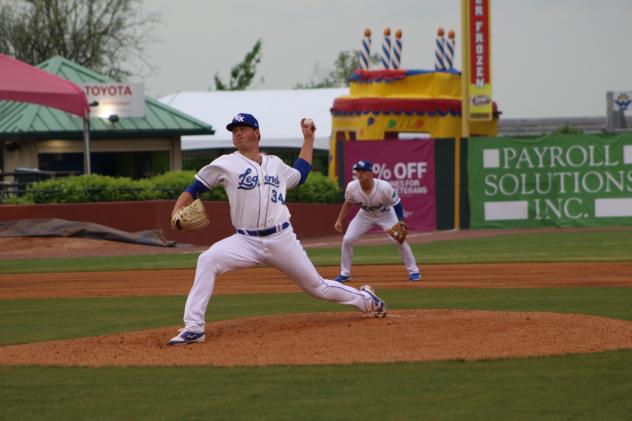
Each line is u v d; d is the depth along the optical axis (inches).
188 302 932.6
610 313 1144.8
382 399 701.9
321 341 915.4
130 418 659.4
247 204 927.0
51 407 692.7
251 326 1011.9
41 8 5915.4
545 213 3240.7
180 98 4963.1
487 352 861.2
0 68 2694.4
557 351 863.1
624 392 715.4
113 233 2578.7
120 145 3710.6
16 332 1080.2
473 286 1505.9
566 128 5935.0
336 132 3858.3
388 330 958.4
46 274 1836.9
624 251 2171.5
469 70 3528.5
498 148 3223.4
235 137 933.8
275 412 669.9
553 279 1593.3
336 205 3144.7
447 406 679.7
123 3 6038.4
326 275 1749.5
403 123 3730.3
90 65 6003.9
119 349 914.7
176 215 912.3
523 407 674.8
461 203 3225.9
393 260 2032.5
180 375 792.9
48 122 3558.1
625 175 3240.7
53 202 2662.4
